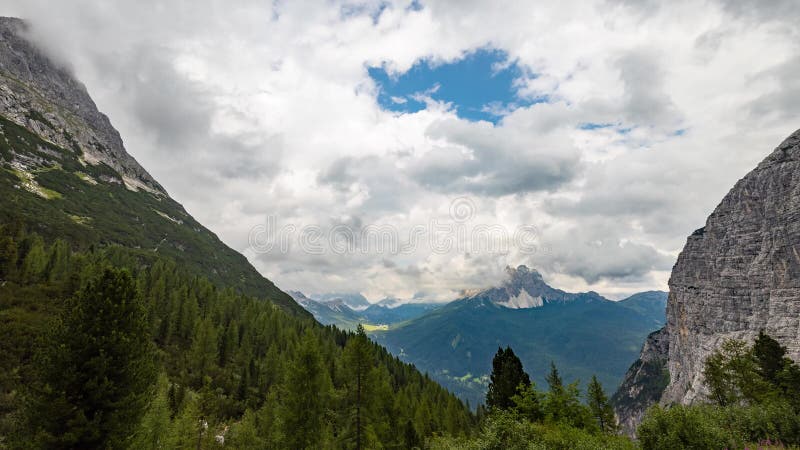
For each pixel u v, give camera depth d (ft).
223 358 356.79
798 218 469.98
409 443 204.64
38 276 299.17
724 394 205.57
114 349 99.09
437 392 436.35
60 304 258.37
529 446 93.91
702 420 87.92
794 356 408.26
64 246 425.28
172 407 216.95
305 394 173.37
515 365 220.64
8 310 227.81
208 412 201.98
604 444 107.04
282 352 359.87
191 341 357.20
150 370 108.68
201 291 469.16
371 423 216.13
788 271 470.80
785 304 457.68
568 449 99.30
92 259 402.52
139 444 117.60
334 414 203.92
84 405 94.48
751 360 211.00
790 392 181.16
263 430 217.77
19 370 165.48
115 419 95.09
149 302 344.69
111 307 101.76
